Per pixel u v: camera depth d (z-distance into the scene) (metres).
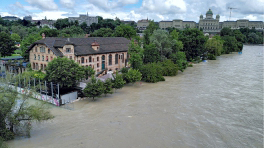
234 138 31.64
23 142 29.17
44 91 46.81
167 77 71.12
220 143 30.23
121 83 52.56
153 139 30.78
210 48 123.12
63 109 41.38
